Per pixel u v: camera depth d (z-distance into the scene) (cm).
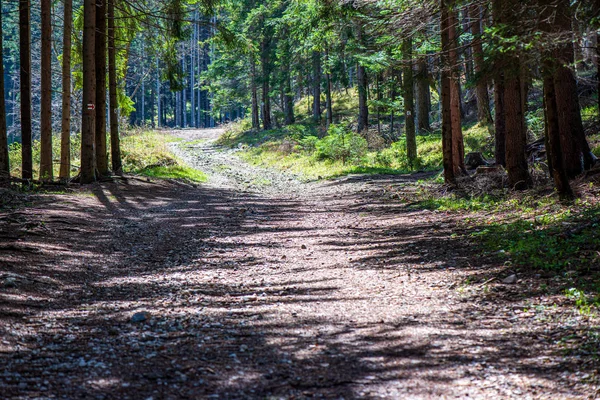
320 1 1772
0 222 1047
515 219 1123
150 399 400
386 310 639
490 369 455
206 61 9431
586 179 1281
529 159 1786
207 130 7125
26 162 1712
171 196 1888
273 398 404
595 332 511
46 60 1812
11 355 485
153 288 757
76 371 452
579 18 851
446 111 1644
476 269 802
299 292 738
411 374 448
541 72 927
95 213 1344
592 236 848
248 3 4922
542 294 653
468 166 2070
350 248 1055
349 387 424
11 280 699
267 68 4984
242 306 666
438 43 1816
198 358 486
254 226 1343
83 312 633
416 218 1345
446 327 568
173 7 1925
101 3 1912
